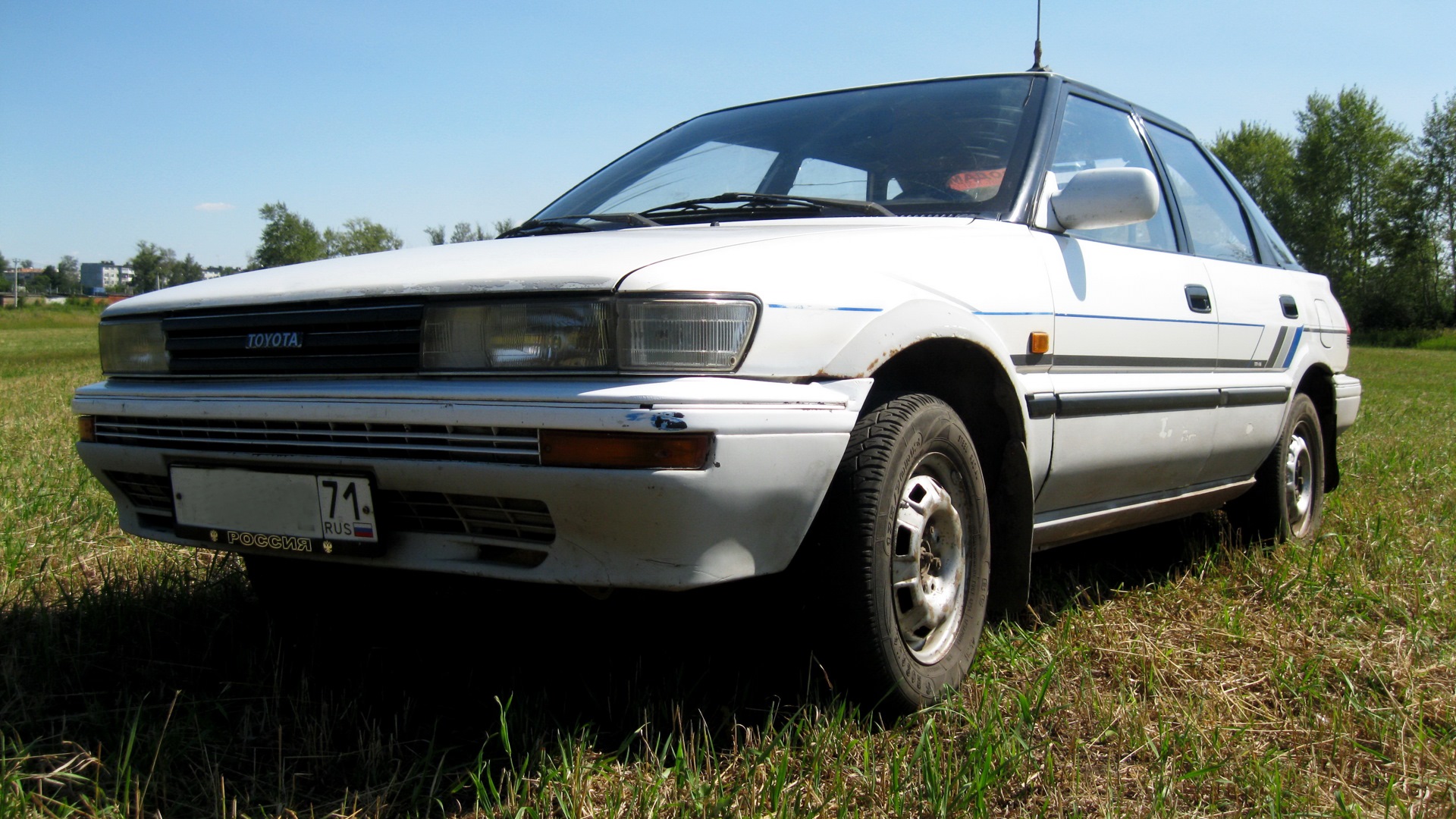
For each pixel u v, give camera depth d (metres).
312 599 2.91
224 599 3.02
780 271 2.11
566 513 1.90
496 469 1.91
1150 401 3.19
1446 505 4.83
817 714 2.19
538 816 1.80
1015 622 2.79
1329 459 4.65
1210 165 4.25
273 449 2.19
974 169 2.97
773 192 3.09
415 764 2.01
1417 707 2.42
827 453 2.07
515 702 2.34
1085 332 2.94
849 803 1.88
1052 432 2.80
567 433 1.86
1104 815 1.89
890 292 2.29
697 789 1.89
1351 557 3.82
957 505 2.50
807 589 2.20
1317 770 2.13
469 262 2.16
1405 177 59.03
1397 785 2.08
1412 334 56.97
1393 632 3.00
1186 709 2.38
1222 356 3.64
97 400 2.47
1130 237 3.40
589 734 2.19
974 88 3.32
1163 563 3.85
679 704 2.23
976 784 1.88
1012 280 2.70
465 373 2.00
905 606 2.34
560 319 1.93
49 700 2.31
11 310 72.56
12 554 3.29
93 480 4.63
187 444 2.33
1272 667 2.67
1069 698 2.44
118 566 3.32
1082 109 3.37
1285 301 4.15
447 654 2.69
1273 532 4.09
